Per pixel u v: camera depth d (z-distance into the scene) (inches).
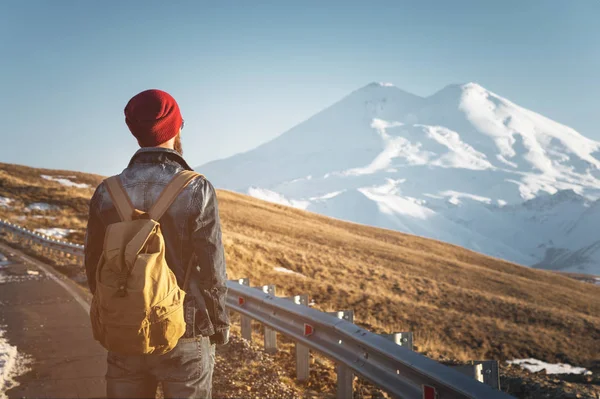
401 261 2792.8
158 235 115.2
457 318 1179.9
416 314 1155.3
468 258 4052.7
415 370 208.8
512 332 1140.5
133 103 127.6
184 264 121.5
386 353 227.1
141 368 118.9
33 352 308.3
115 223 117.5
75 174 3865.7
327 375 334.6
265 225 3299.7
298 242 2765.7
